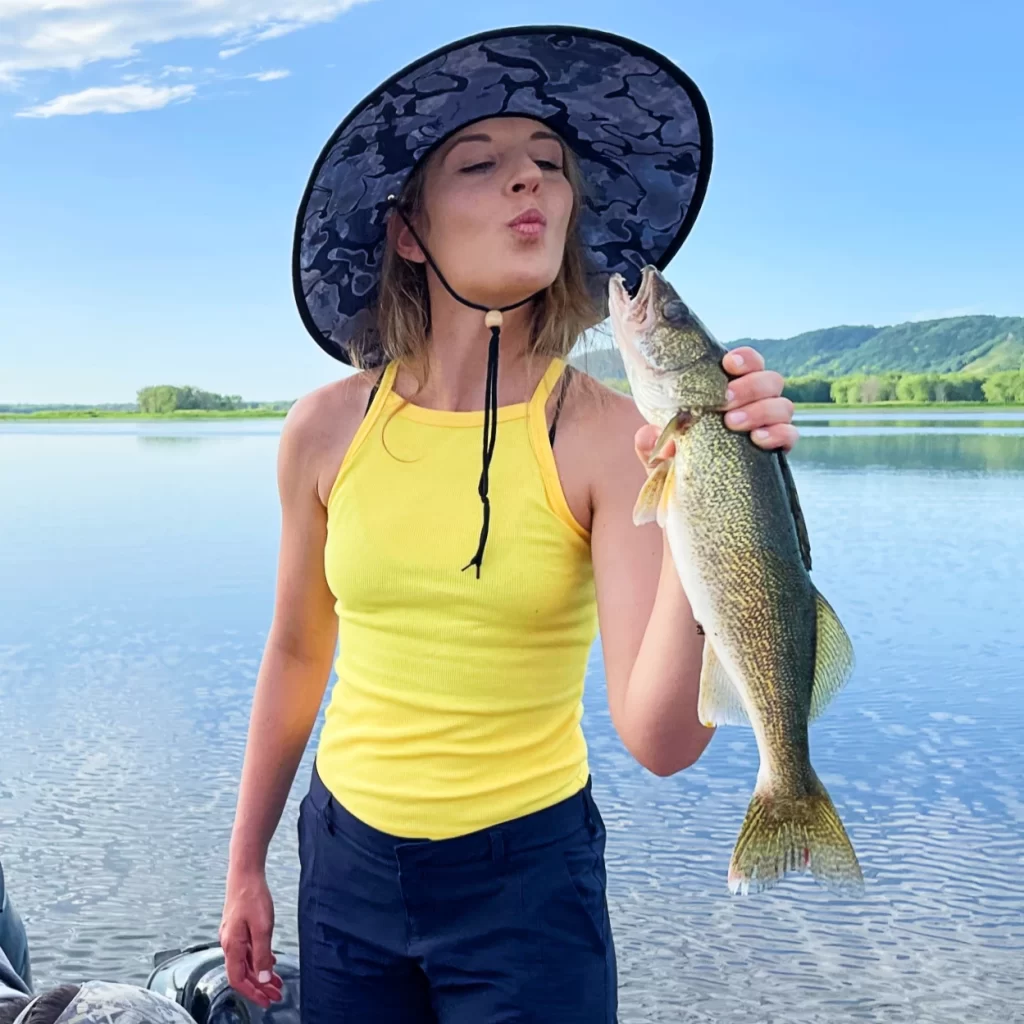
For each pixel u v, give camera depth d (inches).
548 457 72.9
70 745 181.3
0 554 338.6
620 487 71.2
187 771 171.8
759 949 126.6
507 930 72.1
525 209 74.4
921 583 269.3
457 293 77.7
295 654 88.5
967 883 135.6
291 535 85.4
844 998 115.2
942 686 197.3
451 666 72.9
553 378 75.8
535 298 80.6
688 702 64.3
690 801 165.0
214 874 141.0
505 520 72.4
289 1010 88.9
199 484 502.3
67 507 437.4
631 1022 113.5
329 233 84.3
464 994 73.2
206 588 291.7
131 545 351.9
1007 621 233.8
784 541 63.2
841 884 61.4
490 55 74.2
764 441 62.4
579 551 73.6
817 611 65.0
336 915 77.4
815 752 173.2
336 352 92.0
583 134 81.7
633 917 134.6
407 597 73.9
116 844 147.2
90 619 260.7
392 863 74.2
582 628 75.0
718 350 64.4
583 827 74.9
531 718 73.4
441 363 79.5
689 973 121.3
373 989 76.8
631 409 74.5
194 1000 92.9
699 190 85.1
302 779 176.9
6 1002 63.4
